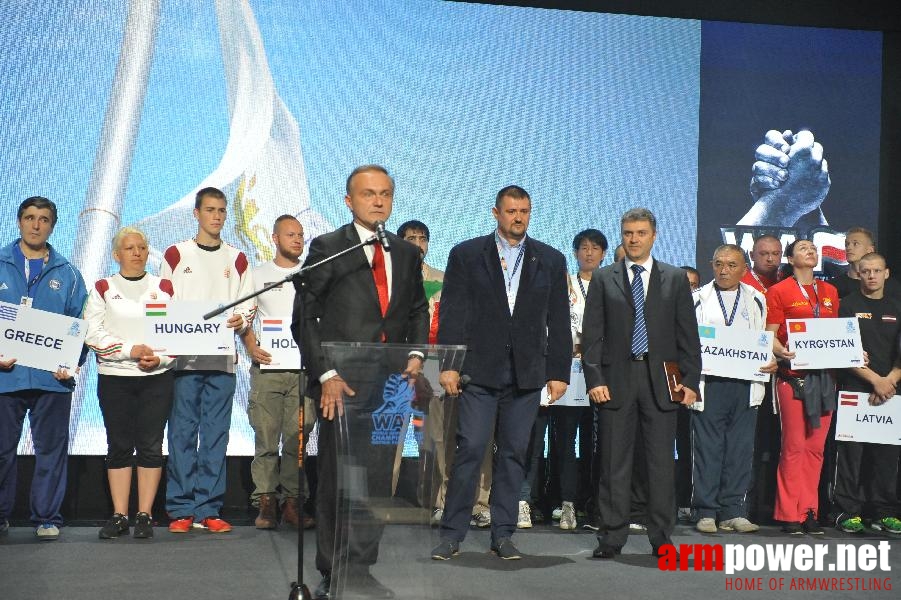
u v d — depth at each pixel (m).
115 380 5.43
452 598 4.02
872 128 7.07
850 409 6.06
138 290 5.54
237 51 6.40
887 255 7.04
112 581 4.25
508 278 4.95
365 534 3.50
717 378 5.90
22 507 6.07
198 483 5.65
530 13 6.79
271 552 5.00
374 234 3.78
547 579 4.43
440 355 3.53
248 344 5.74
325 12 6.54
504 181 6.71
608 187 6.81
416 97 6.63
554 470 6.21
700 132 6.93
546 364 4.94
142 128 6.25
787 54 7.02
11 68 6.09
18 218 5.46
